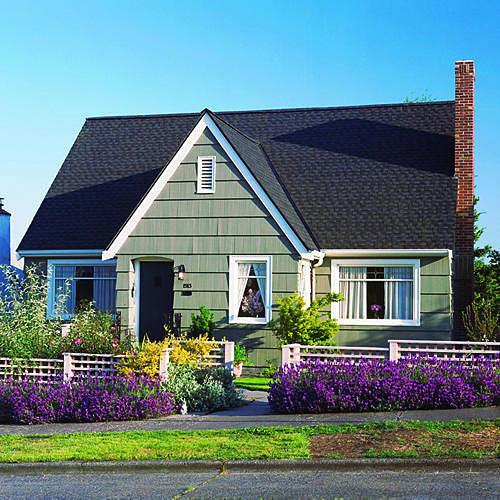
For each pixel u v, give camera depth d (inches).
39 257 1002.1
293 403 616.1
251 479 433.7
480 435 486.6
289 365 653.9
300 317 804.6
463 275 943.0
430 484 406.6
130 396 631.2
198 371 691.4
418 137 1009.5
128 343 729.6
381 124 1041.5
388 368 624.1
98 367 690.8
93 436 544.4
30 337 742.5
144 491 416.5
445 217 892.6
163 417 631.8
